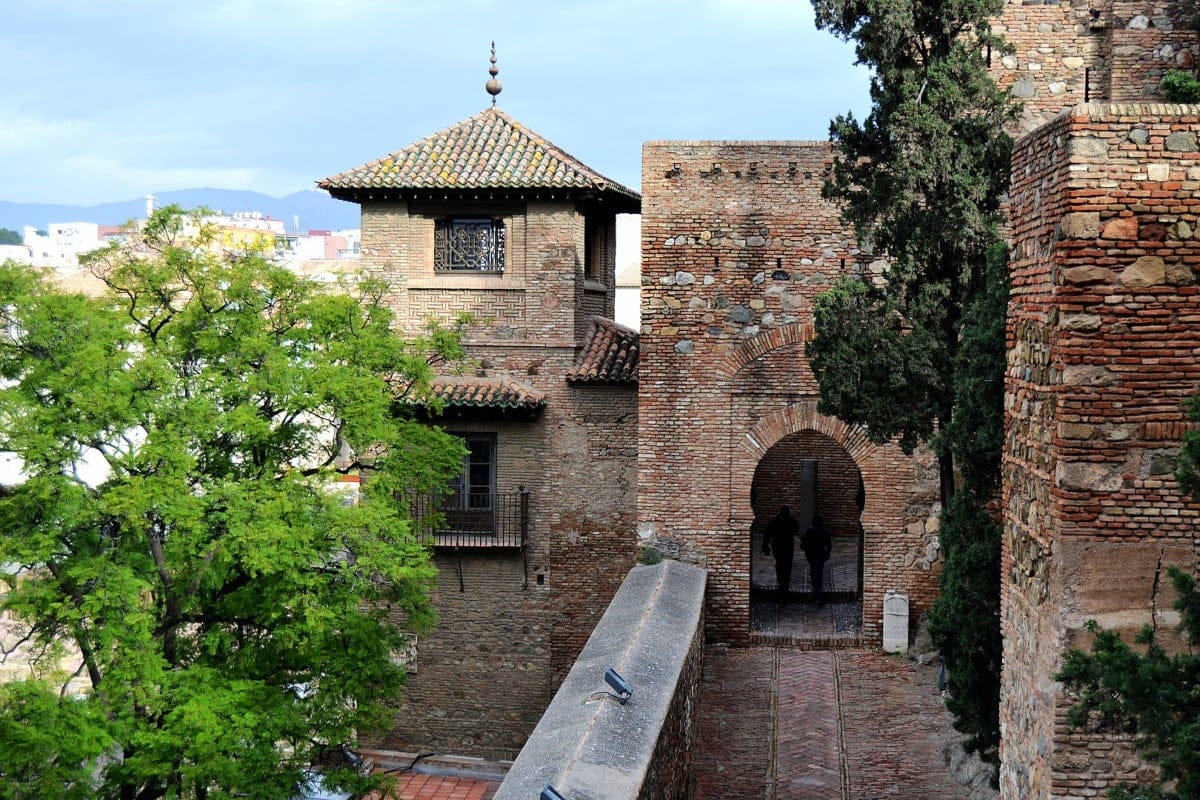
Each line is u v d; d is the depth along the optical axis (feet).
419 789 92.48
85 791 61.72
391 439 74.90
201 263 75.66
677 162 85.92
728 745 67.51
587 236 101.09
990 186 64.34
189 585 68.39
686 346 86.33
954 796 60.23
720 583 86.48
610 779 41.70
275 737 66.64
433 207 95.40
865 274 84.74
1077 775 37.35
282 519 68.54
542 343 94.84
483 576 95.96
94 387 63.00
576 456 94.89
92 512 63.31
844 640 85.61
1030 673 40.68
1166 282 36.50
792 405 85.87
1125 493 36.78
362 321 79.00
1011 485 43.68
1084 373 36.81
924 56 67.56
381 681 74.64
